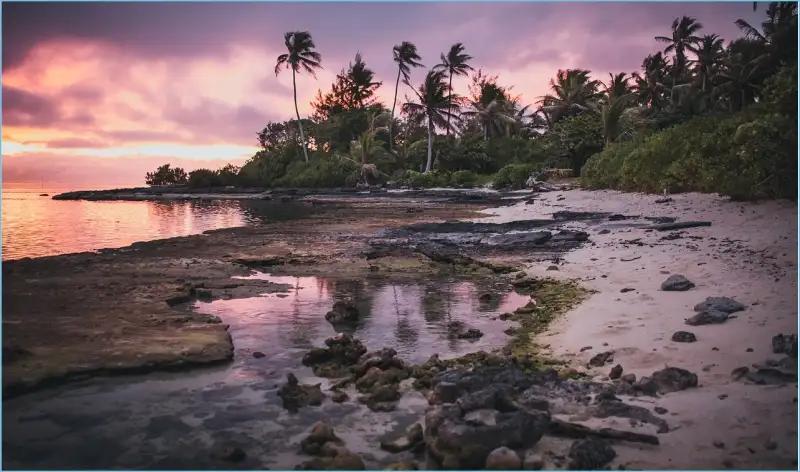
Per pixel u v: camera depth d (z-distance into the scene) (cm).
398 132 7700
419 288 1124
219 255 1558
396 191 5284
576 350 682
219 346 706
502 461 408
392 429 488
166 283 1144
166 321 833
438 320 875
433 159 6712
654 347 651
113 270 1302
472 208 3425
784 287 854
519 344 736
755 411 470
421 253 1562
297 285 1157
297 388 565
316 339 773
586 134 4703
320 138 7481
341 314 873
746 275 956
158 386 592
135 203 4784
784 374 527
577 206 2795
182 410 530
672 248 1312
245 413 524
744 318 715
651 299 877
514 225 2127
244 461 434
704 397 505
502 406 483
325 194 5400
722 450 417
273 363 672
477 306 967
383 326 841
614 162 3503
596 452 413
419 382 582
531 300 997
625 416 477
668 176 2766
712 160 2455
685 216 1933
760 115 2323
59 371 607
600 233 1730
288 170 6850
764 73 4647
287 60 6956
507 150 6438
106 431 487
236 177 6838
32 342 716
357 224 2525
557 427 461
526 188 4619
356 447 457
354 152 6500
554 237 1694
